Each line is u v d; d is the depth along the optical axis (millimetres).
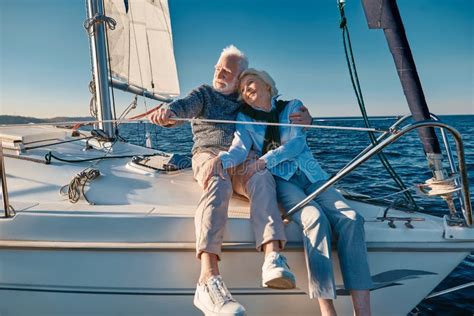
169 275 2031
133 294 2057
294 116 2250
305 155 2256
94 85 3674
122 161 3023
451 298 3076
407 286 2068
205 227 1903
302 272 2041
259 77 2275
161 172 2717
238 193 2240
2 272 2049
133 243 1998
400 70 1960
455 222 2037
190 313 2078
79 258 2021
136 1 4082
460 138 1759
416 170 5941
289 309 2100
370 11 1979
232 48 2363
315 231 1902
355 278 1889
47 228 2023
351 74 2303
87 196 2293
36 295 2070
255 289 2061
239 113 2299
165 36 4309
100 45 3428
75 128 3795
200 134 2330
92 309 2084
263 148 2254
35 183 2494
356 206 2363
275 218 1941
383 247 2000
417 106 1947
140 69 4191
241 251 1997
